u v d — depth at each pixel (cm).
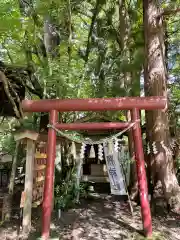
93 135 859
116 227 502
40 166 575
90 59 796
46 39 684
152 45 650
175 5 681
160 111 634
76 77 674
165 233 465
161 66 642
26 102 470
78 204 704
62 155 782
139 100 464
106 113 761
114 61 837
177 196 595
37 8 631
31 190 475
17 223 500
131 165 774
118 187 664
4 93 739
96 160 1059
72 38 738
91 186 930
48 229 429
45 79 605
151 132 643
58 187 663
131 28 861
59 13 684
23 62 662
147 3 673
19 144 578
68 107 466
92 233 467
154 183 629
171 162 626
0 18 561
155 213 579
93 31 865
